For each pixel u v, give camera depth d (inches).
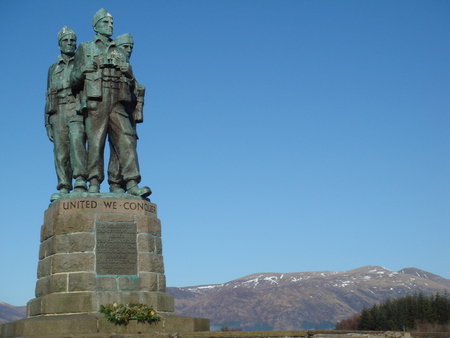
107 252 706.2
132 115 804.0
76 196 725.3
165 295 716.0
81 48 761.6
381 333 717.9
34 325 615.2
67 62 805.2
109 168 792.9
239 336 648.4
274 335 663.1
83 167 761.6
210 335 635.5
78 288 685.9
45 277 714.8
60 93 795.4
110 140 780.6
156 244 738.2
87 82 751.1
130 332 635.5
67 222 708.7
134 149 771.4
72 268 693.3
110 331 633.0
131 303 663.8
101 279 693.3
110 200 724.0
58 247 701.9
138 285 706.2
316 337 684.1
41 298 690.2
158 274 727.1
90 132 755.4
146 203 740.7
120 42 820.0
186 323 669.3
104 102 754.8
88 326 625.6
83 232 705.0
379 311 2984.7
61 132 789.9
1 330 652.1
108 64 755.4
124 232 717.9
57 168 791.1
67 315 663.1
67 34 802.2
